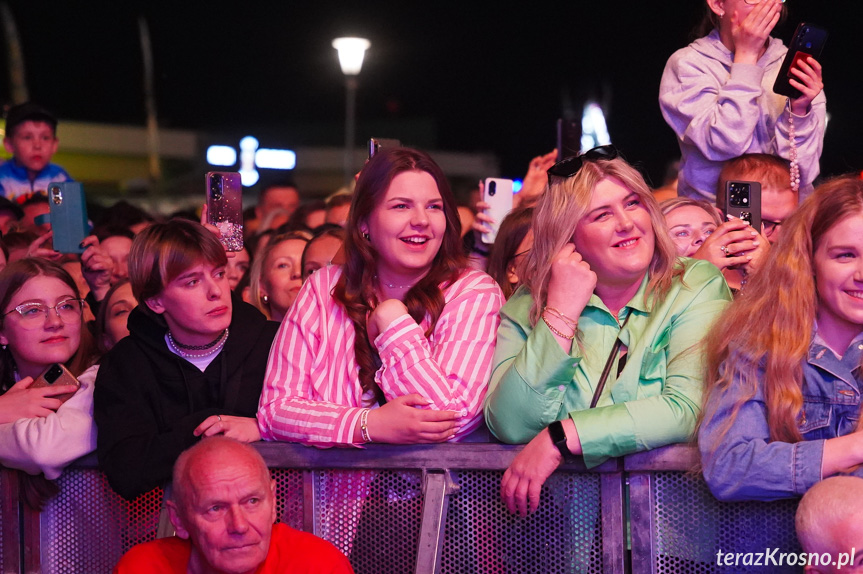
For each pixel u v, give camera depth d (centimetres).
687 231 304
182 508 218
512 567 240
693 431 228
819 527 204
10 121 625
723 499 222
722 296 244
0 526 258
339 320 253
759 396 225
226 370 262
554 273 233
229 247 311
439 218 249
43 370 272
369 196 248
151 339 262
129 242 428
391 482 244
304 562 225
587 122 1237
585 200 236
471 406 237
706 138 334
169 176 1538
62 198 367
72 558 258
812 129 323
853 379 222
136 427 249
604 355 243
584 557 237
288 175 1514
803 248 225
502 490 232
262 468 221
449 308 247
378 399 248
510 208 364
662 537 235
